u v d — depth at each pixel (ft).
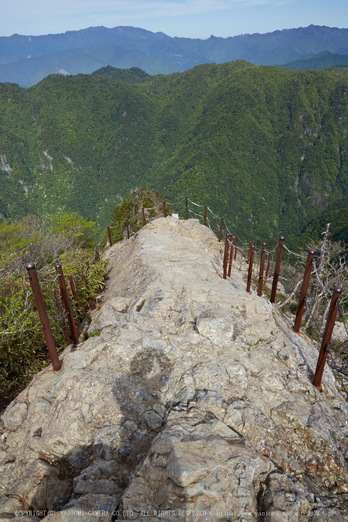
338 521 14.11
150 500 14.14
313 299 58.75
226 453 15.43
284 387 21.88
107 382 21.56
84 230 110.93
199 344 24.88
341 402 22.71
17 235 94.63
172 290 33.71
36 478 17.31
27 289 35.06
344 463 17.56
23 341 31.19
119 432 18.49
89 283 44.65
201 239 62.49
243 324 27.40
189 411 19.04
